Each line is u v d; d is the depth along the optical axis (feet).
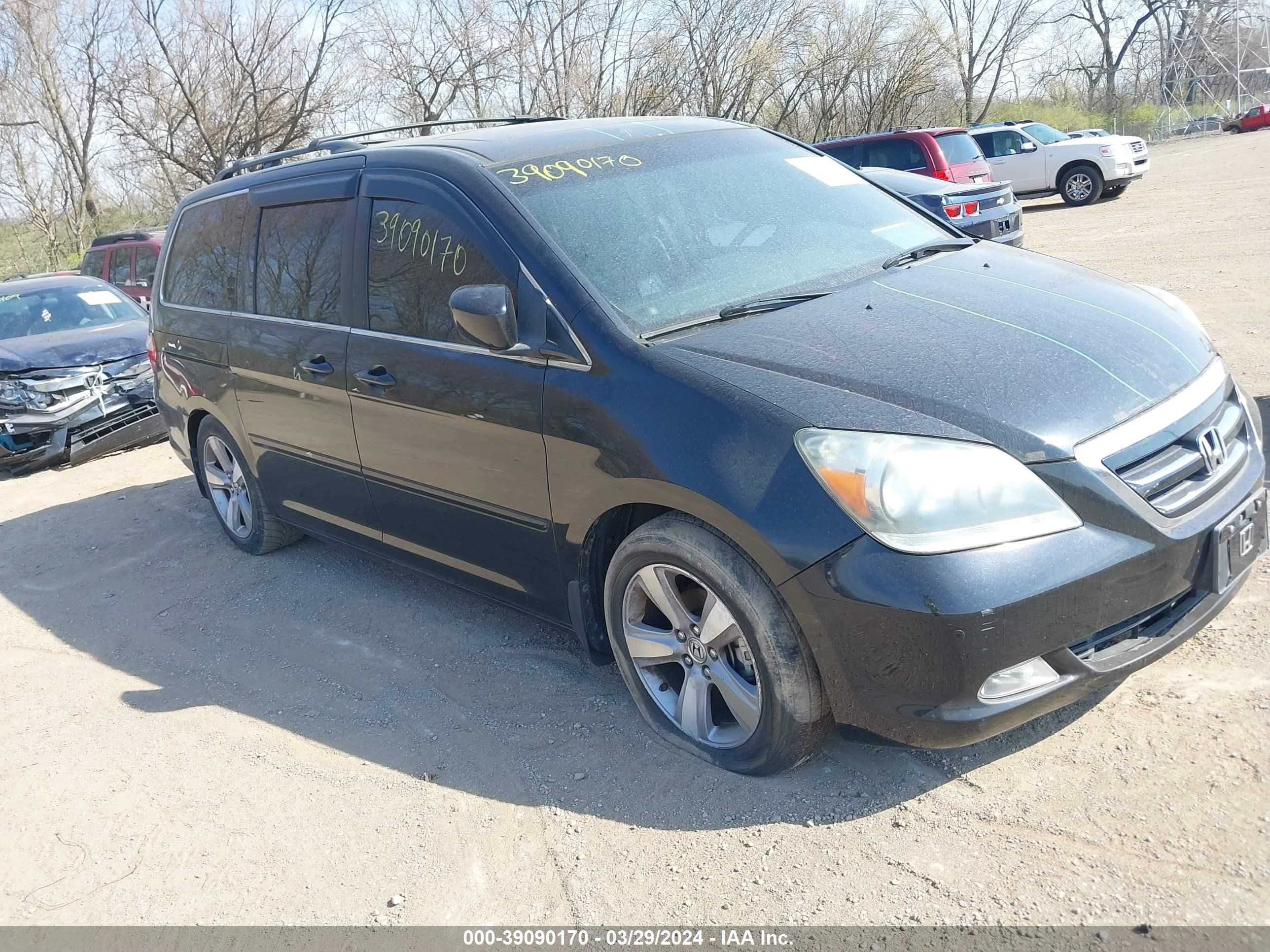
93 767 11.88
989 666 8.05
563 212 11.16
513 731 11.35
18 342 28.07
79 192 104.73
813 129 124.26
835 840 8.81
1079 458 8.38
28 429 25.80
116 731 12.68
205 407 16.78
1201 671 10.21
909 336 9.59
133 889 9.66
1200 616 8.97
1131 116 154.71
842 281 11.13
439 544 12.69
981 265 11.74
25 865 10.27
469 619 14.37
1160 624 8.96
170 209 100.58
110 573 18.40
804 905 8.16
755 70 107.65
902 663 8.20
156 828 10.53
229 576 17.31
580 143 12.51
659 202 11.69
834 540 8.29
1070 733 9.64
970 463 8.20
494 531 11.58
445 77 93.66
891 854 8.54
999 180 63.46
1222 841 8.02
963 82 158.40
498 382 10.71
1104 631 8.59
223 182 16.92
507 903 8.74
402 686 12.74
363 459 13.23
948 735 8.34
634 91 103.65
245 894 9.35
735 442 8.82
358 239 12.82
